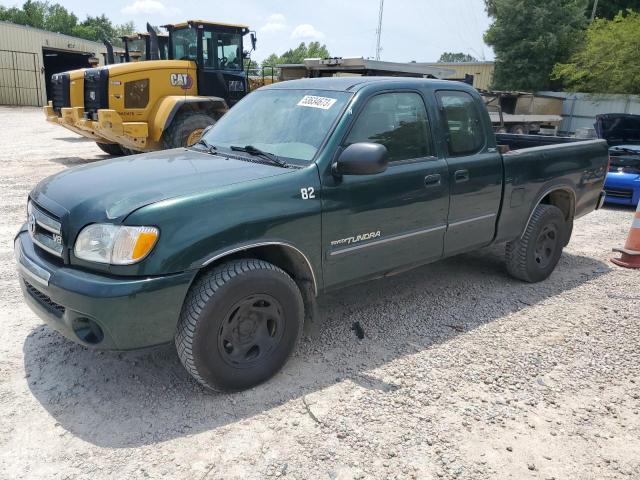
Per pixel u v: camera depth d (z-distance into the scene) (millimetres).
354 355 3766
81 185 3223
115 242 2771
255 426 2953
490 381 3484
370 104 3748
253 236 3102
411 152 3992
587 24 27594
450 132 4281
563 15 27078
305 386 3354
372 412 3109
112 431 2877
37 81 31734
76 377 3371
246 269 3090
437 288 5113
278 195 3209
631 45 19547
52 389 3236
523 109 19891
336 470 2641
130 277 2781
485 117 4594
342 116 3596
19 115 24641
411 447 2828
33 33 31094
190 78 11438
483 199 4500
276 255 3477
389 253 3906
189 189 3025
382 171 3365
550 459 2789
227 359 3123
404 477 2613
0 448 2721
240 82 12211
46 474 2557
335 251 3551
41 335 3885
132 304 2754
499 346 3971
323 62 14391
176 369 3494
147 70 10836
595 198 5812
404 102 3986
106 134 10555
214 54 11672
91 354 3645
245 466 2650
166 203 2867
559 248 5445
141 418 2990
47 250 3092
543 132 20266
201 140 4289
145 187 3061
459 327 4270
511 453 2820
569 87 25297
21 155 12891
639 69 19391
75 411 3035
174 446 2773
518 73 27859
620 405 3291
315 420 3020
